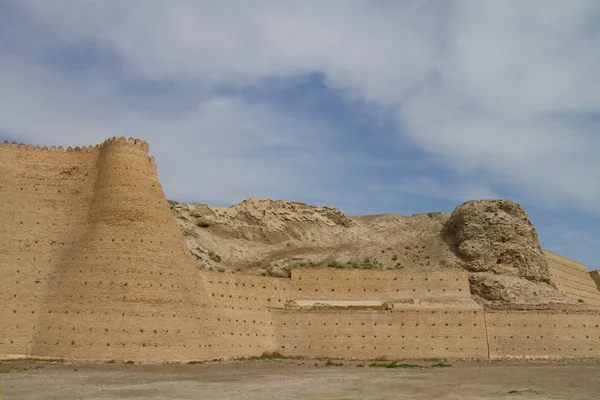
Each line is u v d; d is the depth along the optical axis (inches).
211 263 2797.7
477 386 1197.1
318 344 2080.5
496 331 2132.1
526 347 2117.4
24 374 1354.6
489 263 2493.8
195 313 1851.6
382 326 2106.3
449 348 2095.2
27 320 1717.5
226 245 3031.5
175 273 1831.9
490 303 2250.2
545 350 2118.6
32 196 1908.2
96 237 1788.9
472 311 2144.4
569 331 2151.8
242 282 2081.7
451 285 2265.0
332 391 1112.2
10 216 1859.0
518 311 2165.4
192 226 3029.0
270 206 3314.5
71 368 1487.5
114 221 1807.3
